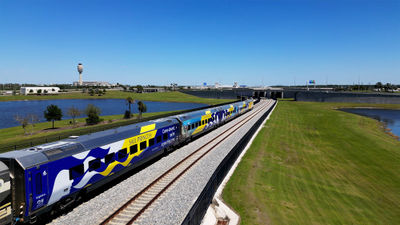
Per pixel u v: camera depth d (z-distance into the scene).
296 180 23.75
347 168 29.36
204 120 34.50
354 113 91.31
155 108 115.12
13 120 80.69
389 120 75.44
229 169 22.39
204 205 13.48
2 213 10.36
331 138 44.91
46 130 55.19
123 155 17.42
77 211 12.86
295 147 36.38
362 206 20.12
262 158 28.66
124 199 14.21
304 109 95.44
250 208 17.06
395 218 18.64
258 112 71.12
